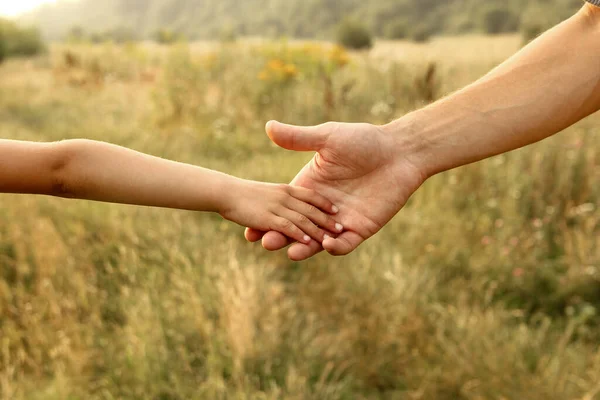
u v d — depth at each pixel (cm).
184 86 614
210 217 343
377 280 258
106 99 829
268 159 456
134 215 320
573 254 280
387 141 125
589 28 110
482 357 208
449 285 271
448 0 9025
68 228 304
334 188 132
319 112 571
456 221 317
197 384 203
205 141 536
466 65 743
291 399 192
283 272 283
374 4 9625
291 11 11700
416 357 221
